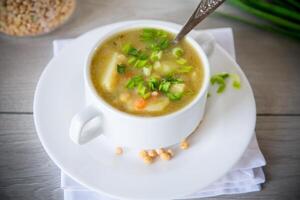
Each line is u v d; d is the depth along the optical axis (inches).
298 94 23.4
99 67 19.1
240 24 26.5
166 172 18.4
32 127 21.8
